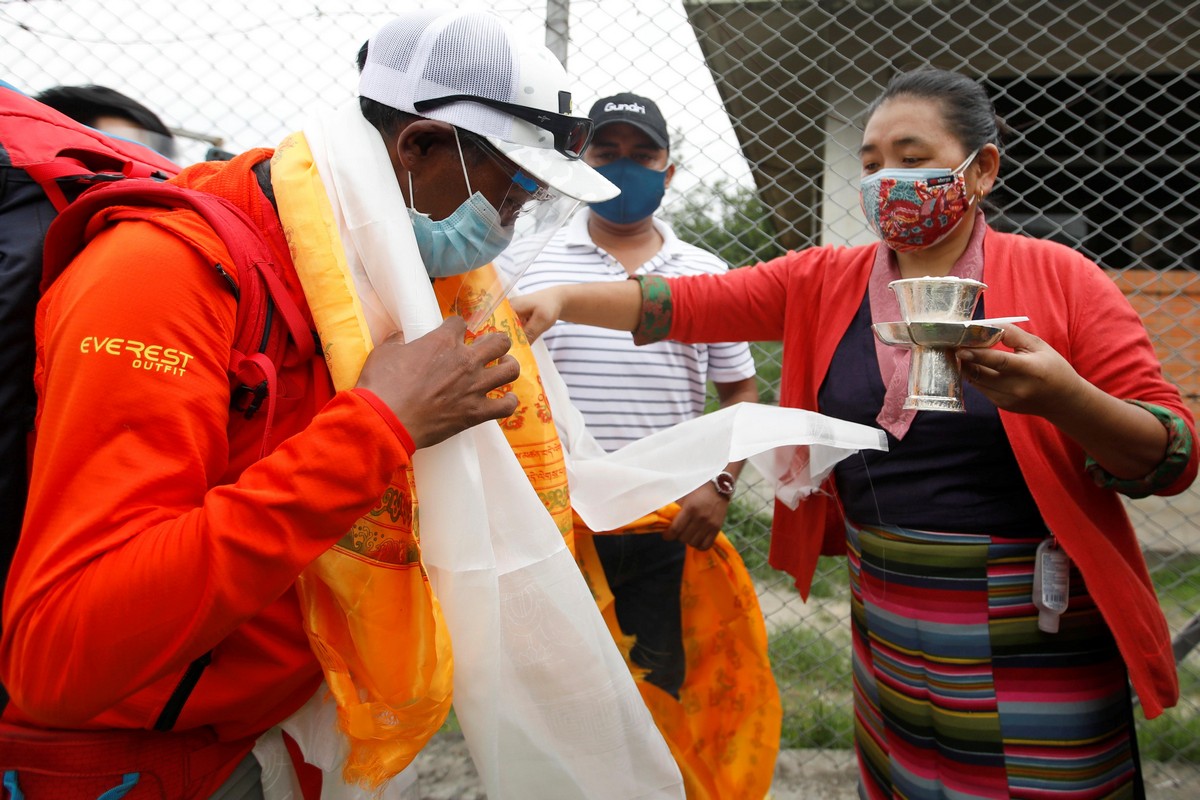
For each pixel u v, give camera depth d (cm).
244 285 112
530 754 139
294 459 103
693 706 206
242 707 120
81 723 106
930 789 170
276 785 129
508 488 136
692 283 198
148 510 101
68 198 126
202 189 125
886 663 174
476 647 127
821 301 186
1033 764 160
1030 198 623
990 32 511
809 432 163
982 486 163
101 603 98
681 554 223
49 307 109
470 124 119
